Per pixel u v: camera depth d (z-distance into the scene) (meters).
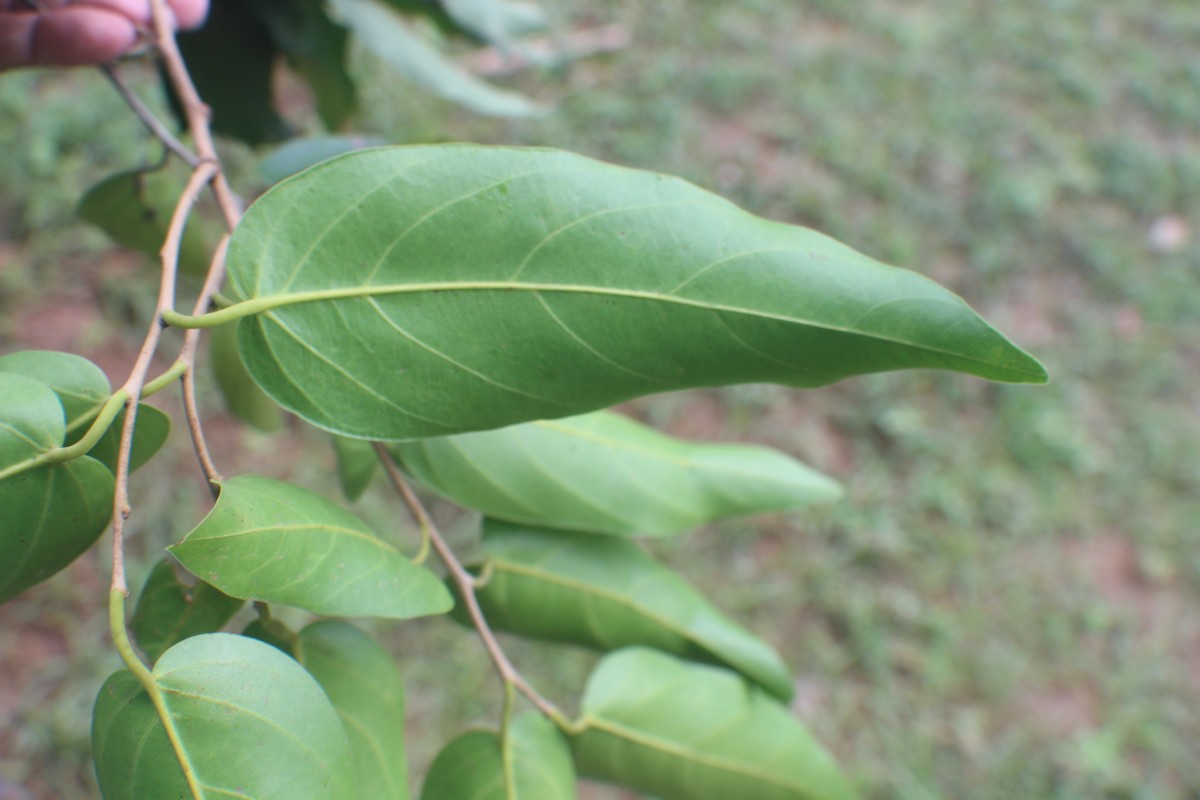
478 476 0.44
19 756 1.14
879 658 1.35
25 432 0.38
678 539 1.41
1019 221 1.86
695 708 0.45
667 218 0.39
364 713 0.41
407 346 0.39
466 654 1.28
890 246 1.79
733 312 0.39
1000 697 1.35
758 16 2.24
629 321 0.39
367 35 0.61
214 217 1.27
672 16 2.20
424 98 1.81
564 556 0.45
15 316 1.43
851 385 1.60
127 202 0.48
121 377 1.40
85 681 1.19
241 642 0.38
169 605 0.40
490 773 0.43
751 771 0.45
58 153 1.62
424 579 0.41
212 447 1.36
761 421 1.55
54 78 1.73
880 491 1.50
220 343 0.46
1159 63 2.26
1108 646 1.41
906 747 1.30
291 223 0.40
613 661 0.45
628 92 1.99
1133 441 1.59
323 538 0.39
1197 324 1.75
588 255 0.39
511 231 0.39
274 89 0.59
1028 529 1.49
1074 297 1.77
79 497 0.39
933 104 2.08
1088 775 1.29
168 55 0.45
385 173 0.40
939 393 1.61
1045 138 2.02
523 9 0.69
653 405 1.53
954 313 0.38
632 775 0.45
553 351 0.39
